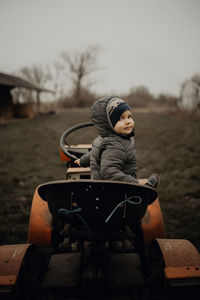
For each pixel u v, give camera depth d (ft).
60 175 21.91
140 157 27.30
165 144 34.76
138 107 125.59
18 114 90.43
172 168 23.22
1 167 25.73
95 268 5.92
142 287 6.34
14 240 11.69
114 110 6.44
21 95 115.85
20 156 30.83
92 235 5.98
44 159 28.76
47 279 6.84
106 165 6.15
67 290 6.59
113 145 6.35
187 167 23.50
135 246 8.07
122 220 5.79
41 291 6.62
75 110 122.72
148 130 46.57
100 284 5.84
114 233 6.13
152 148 32.17
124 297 6.50
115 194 5.53
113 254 7.63
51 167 24.85
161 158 26.58
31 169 24.27
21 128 59.11
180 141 35.78
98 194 5.54
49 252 9.03
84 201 5.62
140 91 144.97
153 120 62.28
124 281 6.51
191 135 39.81
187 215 14.16
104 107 6.62
